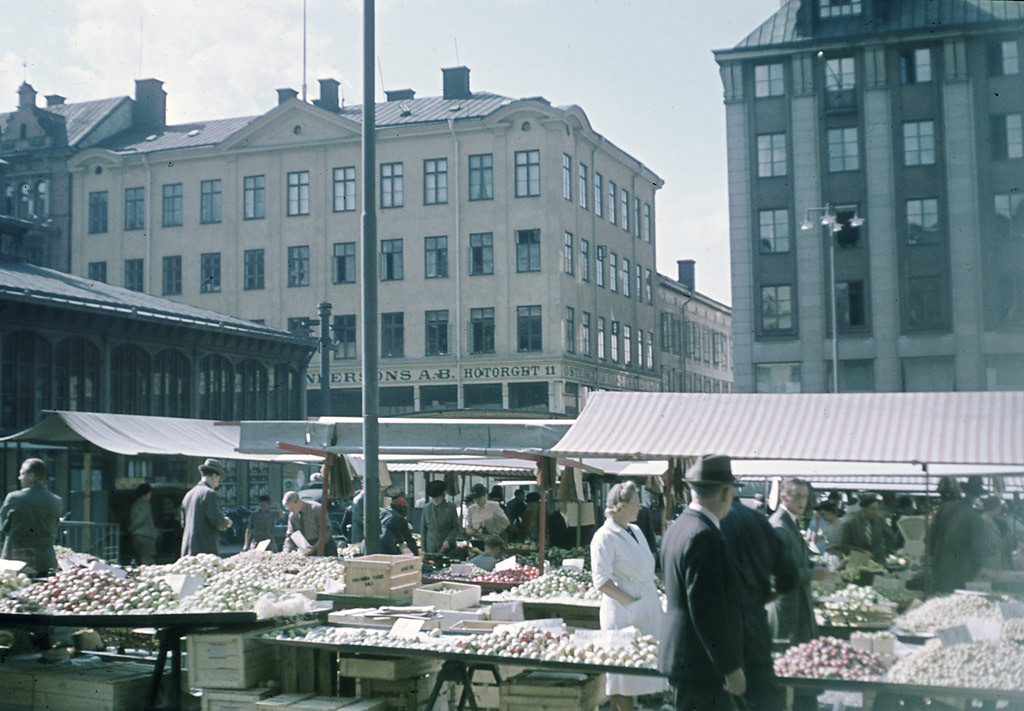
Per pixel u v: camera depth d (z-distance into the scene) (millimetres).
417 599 9734
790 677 6215
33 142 57188
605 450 9422
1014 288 45844
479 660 7172
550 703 7449
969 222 46125
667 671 5629
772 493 12250
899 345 46500
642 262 63938
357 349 52188
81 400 30625
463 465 18297
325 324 33625
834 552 12500
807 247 47750
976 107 46219
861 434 8969
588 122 53625
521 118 50781
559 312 49875
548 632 7457
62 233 56344
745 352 48062
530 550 16406
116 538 19391
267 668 8102
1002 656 6148
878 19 47406
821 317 47344
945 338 46031
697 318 78250
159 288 55062
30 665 8961
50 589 8461
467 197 51312
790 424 9375
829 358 47156
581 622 10031
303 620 8484
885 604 8500
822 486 16844
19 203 57156
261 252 53844
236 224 54219
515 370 49781
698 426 9719
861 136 47469
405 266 51781
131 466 25453
